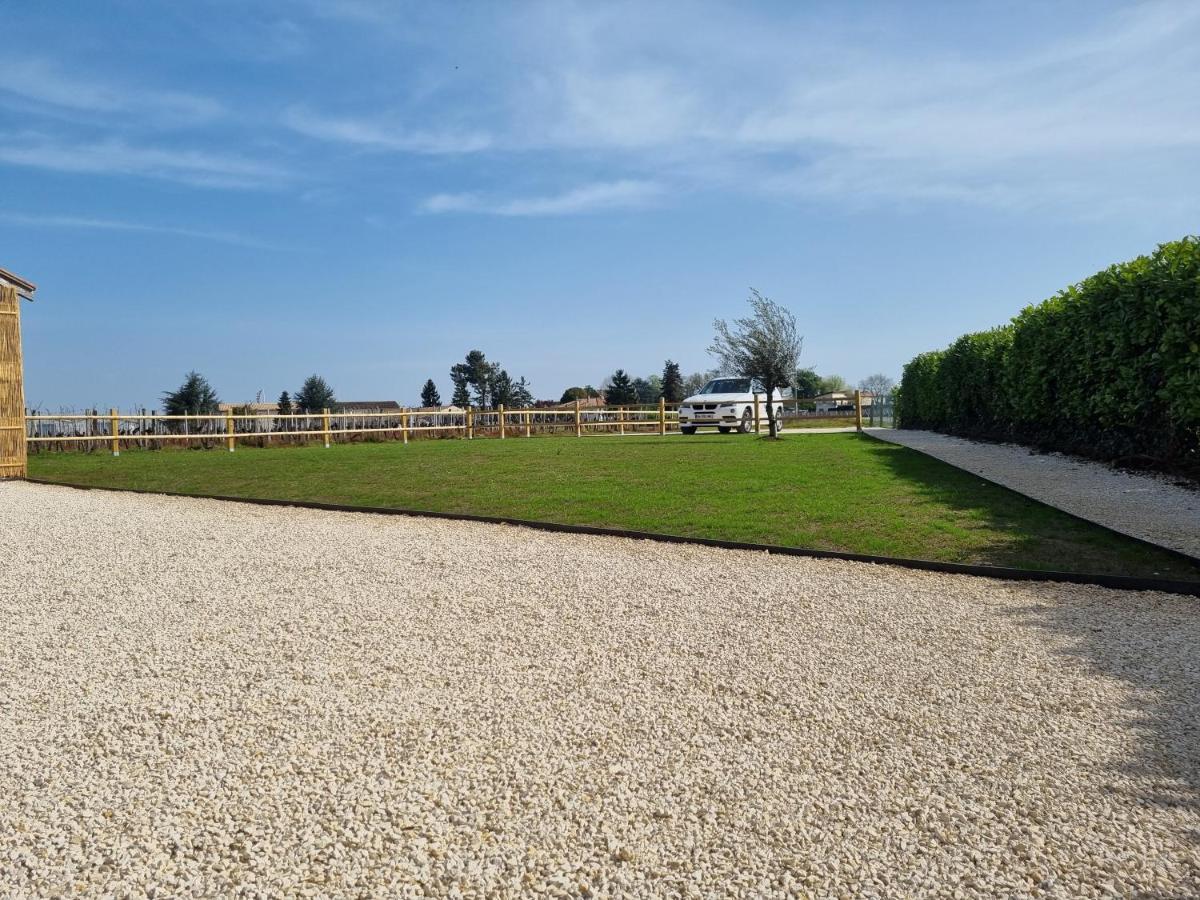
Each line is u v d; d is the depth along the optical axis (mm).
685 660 3828
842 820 2438
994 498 7785
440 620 4500
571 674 3664
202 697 3445
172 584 5383
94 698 3449
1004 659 3771
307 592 5133
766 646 4008
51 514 8484
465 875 2195
